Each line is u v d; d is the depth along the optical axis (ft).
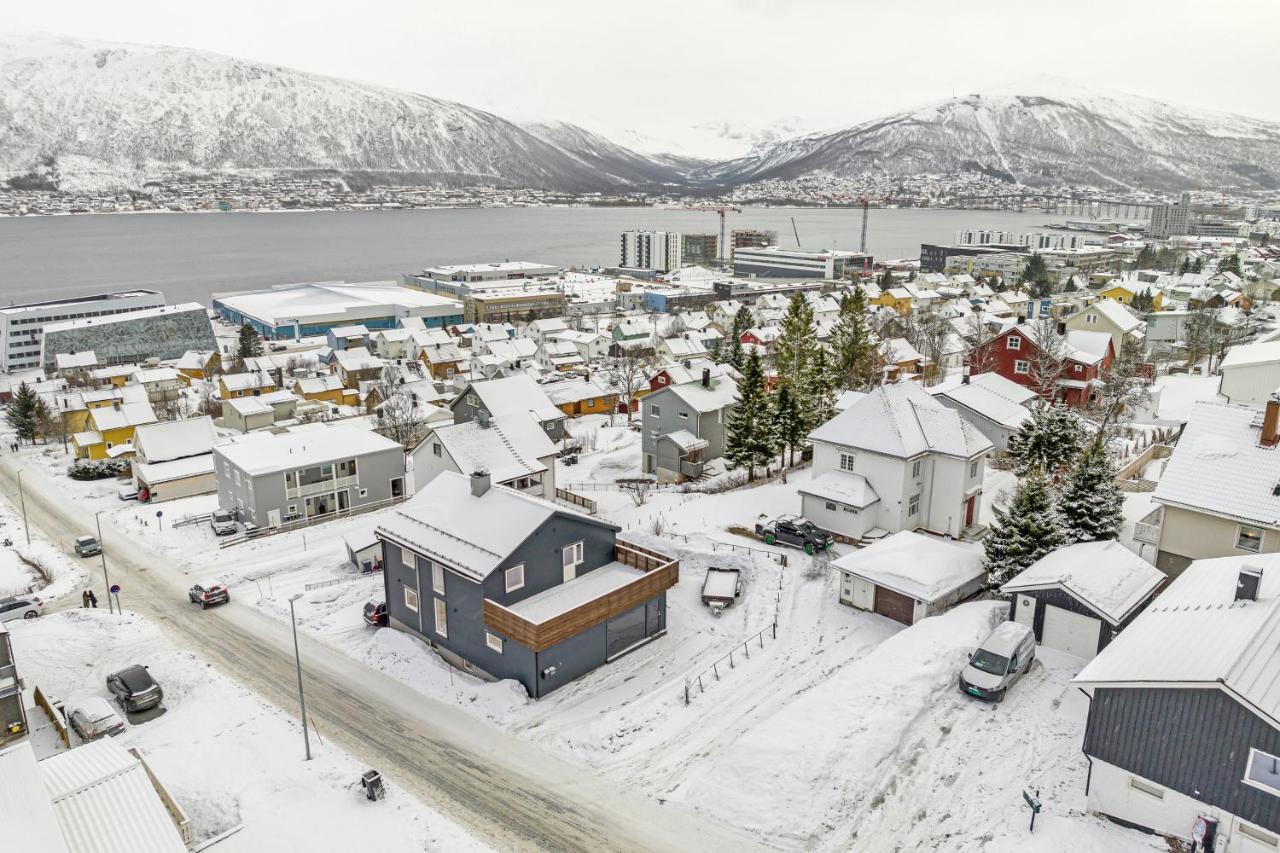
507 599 108.47
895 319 398.01
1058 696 92.32
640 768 86.63
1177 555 112.98
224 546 165.37
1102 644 98.58
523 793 83.20
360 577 146.10
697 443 193.57
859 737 84.38
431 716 99.19
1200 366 284.41
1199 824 65.57
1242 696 62.90
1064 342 225.76
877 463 144.36
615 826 77.56
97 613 132.16
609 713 97.14
